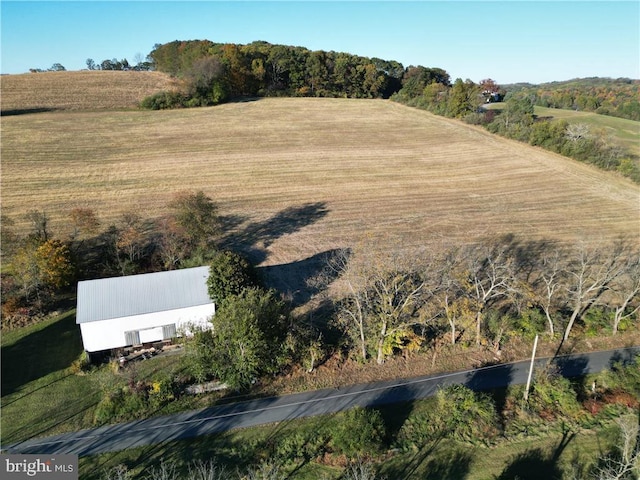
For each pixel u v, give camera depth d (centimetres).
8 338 3344
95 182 5944
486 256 4269
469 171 7062
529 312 3616
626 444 2208
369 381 3025
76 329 3456
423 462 2427
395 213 5609
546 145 7888
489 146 8131
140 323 3192
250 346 2841
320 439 2538
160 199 5603
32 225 4756
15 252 3925
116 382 2912
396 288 3547
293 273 4266
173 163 6725
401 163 7300
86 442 2477
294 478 2309
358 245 4691
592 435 2628
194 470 2281
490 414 2658
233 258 3634
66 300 3800
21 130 7431
